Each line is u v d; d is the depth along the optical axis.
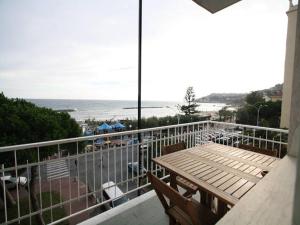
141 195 2.78
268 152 2.41
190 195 2.16
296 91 1.76
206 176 1.69
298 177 0.53
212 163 1.99
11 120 5.99
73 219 4.80
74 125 8.26
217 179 1.63
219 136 3.93
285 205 0.99
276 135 3.37
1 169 1.80
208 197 2.00
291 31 6.81
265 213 0.93
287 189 1.16
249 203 1.02
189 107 16.61
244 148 2.66
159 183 1.56
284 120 6.97
